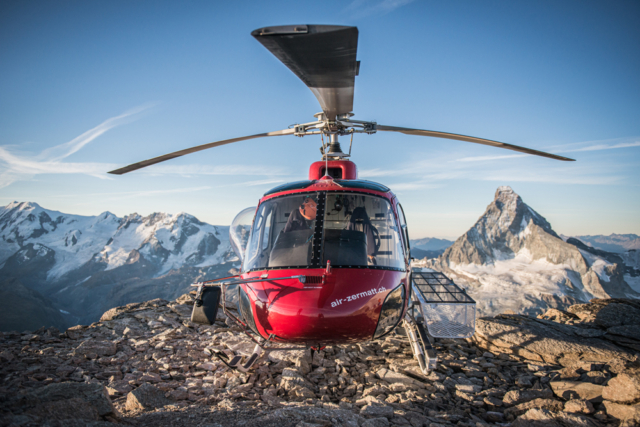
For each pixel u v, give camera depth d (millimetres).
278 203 6348
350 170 7398
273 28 2391
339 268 5379
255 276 5656
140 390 5398
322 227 5855
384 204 6305
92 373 6812
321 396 6348
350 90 3914
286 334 5188
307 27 2348
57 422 3404
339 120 6914
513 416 5504
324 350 8258
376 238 6035
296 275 5348
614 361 6547
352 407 5574
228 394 5996
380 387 6488
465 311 6684
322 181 6461
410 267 6605
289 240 5852
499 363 7703
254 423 4348
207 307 5199
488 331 8758
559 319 10336
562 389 6008
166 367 7145
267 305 5234
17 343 8242
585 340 8172
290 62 3033
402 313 5809
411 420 5098
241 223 7156
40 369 6727
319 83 3674
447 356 8148
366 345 8727
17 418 3307
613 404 5109
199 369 7199
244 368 6793
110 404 4094
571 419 4766
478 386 6531
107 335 8906
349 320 5027
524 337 8328
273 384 6617
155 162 6996
